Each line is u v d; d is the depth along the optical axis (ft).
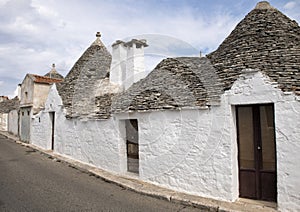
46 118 43.98
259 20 21.43
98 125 29.48
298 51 18.24
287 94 15.43
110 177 24.66
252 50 19.24
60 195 19.53
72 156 34.45
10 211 15.93
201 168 18.89
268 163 17.48
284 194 15.37
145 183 22.45
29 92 53.16
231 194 17.33
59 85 41.91
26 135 53.42
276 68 16.79
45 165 31.30
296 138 15.10
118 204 17.80
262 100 16.37
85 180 24.47
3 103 89.15
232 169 17.52
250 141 18.16
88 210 16.55
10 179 23.91
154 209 16.92
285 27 20.76
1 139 60.34
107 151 27.81
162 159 21.50
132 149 26.71
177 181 20.34
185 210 16.74
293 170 15.12
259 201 17.31
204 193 18.63
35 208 16.57
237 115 18.66
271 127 17.42
